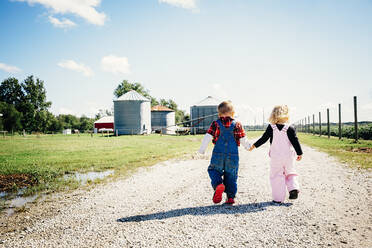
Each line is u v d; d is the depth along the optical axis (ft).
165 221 9.83
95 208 11.73
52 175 20.03
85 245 7.91
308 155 30.01
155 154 34.30
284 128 12.28
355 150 33.22
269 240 8.00
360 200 12.01
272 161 12.38
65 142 68.13
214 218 10.03
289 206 11.40
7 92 241.35
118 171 21.57
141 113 132.26
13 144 60.49
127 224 9.62
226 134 11.55
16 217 10.72
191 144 56.24
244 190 14.56
